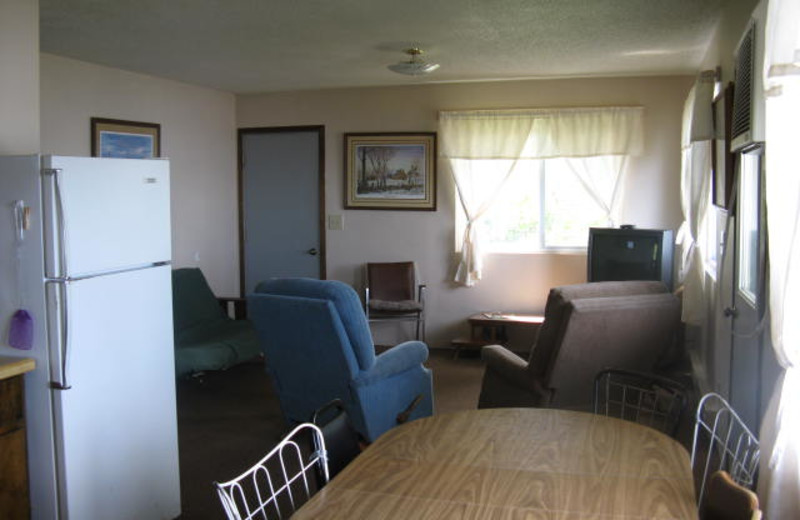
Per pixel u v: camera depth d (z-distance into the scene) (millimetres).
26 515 2627
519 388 3709
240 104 6719
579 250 6113
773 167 1954
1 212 2584
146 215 2908
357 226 6523
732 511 1525
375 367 3596
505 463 1936
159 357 3000
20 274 2580
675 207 5828
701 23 4012
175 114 5941
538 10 3730
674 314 3568
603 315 3328
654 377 2637
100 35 4285
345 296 3447
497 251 6246
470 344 5980
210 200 6402
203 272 6316
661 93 5793
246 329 5312
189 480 3518
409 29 4152
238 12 3777
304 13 3789
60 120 4879
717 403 3779
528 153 6047
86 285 2625
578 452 2021
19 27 3049
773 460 1979
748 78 2531
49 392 2576
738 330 3127
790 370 1943
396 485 1784
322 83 6152
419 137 6309
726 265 3547
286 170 6668
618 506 1648
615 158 5863
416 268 6434
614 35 4312
